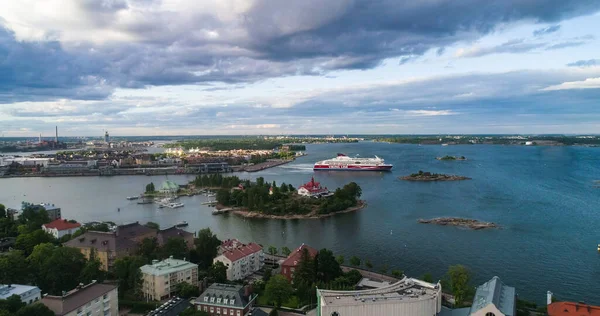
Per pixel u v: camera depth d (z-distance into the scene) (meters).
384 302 137.62
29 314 135.38
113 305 168.88
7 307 142.88
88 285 168.00
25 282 181.50
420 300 139.25
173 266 198.12
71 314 148.00
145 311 177.75
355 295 144.12
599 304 192.50
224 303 169.00
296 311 177.38
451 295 191.00
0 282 178.25
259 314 162.75
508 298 144.62
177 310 164.12
